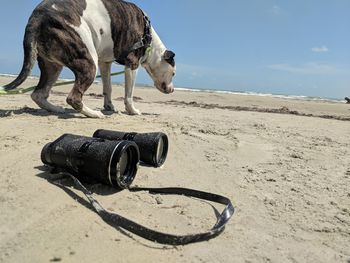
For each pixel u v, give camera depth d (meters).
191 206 0.39
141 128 0.70
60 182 0.40
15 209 0.33
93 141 0.41
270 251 0.32
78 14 0.74
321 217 0.40
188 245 0.31
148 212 0.37
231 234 0.34
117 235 0.31
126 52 0.86
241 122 0.99
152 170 0.49
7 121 0.67
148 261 0.28
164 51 0.96
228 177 0.50
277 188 0.47
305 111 1.68
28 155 0.48
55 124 0.67
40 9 0.71
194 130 0.76
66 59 0.72
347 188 0.49
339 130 1.00
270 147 0.69
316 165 0.59
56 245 0.29
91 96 1.55
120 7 0.82
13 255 0.27
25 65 0.69
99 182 0.41
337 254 0.32
